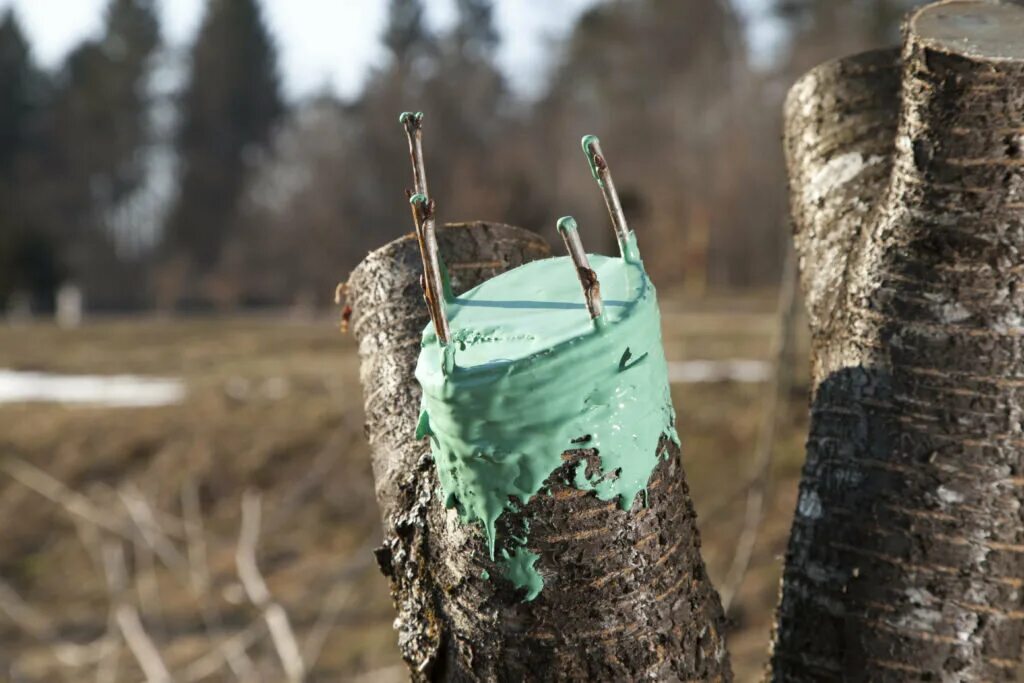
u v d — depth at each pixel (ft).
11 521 36.42
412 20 145.48
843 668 4.99
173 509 37.37
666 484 4.35
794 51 83.76
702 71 109.81
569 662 4.26
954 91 4.67
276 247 124.47
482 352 4.01
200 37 179.93
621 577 4.25
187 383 48.78
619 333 3.96
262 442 39.93
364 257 5.74
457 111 122.01
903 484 4.85
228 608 27.94
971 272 4.73
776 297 80.94
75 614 29.40
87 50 184.75
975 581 4.77
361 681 23.88
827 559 5.05
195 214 161.99
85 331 68.90
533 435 4.02
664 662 4.33
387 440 5.22
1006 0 5.03
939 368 4.78
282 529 34.71
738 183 100.58
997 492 4.74
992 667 4.81
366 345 5.55
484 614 4.36
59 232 153.79
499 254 5.54
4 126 170.50
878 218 5.11
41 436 41.96
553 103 123.54
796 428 34.58
